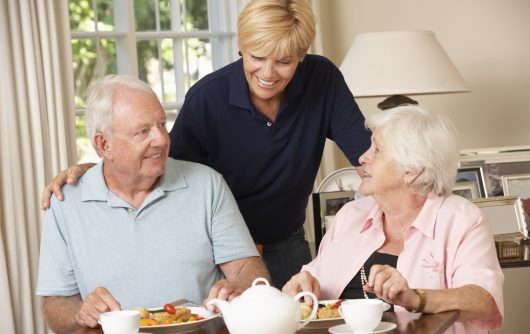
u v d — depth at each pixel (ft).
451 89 13.07
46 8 12.67
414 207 8.10
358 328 6.37
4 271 12.09
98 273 8.46
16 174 12.34
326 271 8.55
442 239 7.86
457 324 7.57
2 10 12.26
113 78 8.43
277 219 10.19
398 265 7.98
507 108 16.83
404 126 7.84
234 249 8.74
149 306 8.46
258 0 8.39
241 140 9.67
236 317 6.06
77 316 7.38
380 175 7.97
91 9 14.52
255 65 8.66
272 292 6.15
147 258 8.50
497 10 16.75
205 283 8.67
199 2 16.05
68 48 13.02
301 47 8.52
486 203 11.63
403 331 6.51
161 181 8.69
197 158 9.84
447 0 16.79
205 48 16.15
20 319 12.35
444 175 7.89
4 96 12.28
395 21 16.90
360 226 8.59
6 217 12.26
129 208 8.55
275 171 9.82
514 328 12.05
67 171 8.82
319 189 12.79
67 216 8.59
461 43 16.79
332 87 9.91
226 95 9.54
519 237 11.44
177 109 15.75
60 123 12.75
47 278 8.57
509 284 12.03
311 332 6.82
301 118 9.76
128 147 8.22
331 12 16.84
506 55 16.78
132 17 14.76
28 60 12.46
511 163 12.89
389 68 13.08
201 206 8.75
